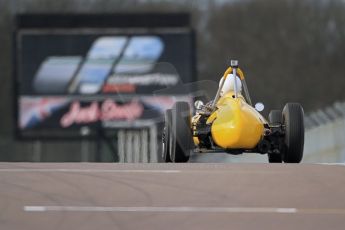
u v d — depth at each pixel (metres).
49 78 158.00
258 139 46.69
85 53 158.62
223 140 47.03
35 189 35.03
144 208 31.73
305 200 33.34
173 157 49.28
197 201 33.03
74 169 40.62
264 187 35.88
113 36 158.50
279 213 31.09
